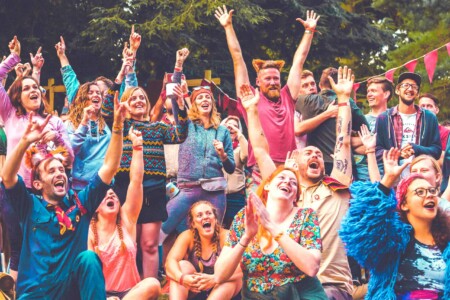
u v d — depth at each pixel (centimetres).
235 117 1235
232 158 1091
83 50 2122
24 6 2067
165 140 1031
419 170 862
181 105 1028
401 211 798
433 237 793
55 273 845
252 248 864
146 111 1033
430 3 2811
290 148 1095
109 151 857
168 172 1182
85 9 2128
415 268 786
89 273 835
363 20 2478
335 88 1065
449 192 1001
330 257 977
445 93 2572
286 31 2384
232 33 1120
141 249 1012
